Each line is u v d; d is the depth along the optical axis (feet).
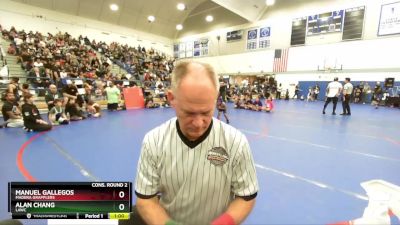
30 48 42.83
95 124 22.57
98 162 11.69
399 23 41.63
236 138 3.02
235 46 66.49
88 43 59.00
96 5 61.98
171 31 80.18
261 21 60.54
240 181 3.15
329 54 50.39
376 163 11.93
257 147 14.76
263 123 23.47
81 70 42.65
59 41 52.60
